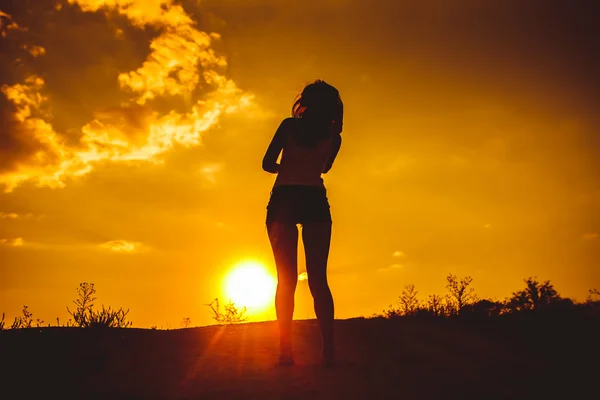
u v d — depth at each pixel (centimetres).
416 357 531
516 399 378
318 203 482
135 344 593
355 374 440
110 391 405
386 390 393
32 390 419
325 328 479
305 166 487
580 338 630
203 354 533
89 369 482
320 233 481
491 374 450
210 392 391
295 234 483
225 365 480
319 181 491
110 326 782
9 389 422
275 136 496
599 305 864
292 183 482
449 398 377
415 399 373
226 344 589
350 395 380
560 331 681
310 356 541
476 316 880
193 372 455
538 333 676
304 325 764
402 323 783
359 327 740
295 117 504
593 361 506
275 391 389
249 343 596
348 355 543
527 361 510
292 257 480
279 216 480
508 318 822
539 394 390
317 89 497
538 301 938
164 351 552
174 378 438
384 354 550
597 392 396
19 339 623
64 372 469
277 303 482
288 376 434
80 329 717
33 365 493
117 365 493
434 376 439
